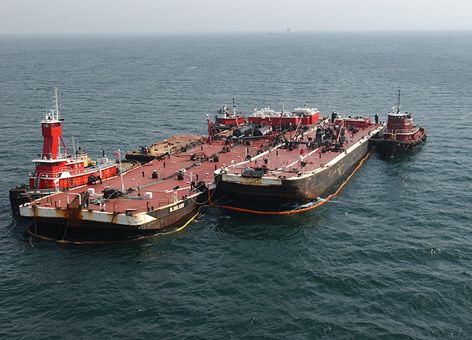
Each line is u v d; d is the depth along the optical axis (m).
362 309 56.72
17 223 82.25
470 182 101.62
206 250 72.38
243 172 86.81
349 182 103.31
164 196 82.06
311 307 57.25
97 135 144.38
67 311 56.88
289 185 84.44
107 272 65.69
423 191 96.56
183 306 57.69
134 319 55.38
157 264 67.94
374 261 68.06
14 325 54.41
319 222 82.38
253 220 83.62
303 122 132.50
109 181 90.56
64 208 73.88
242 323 54.28
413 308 56.72
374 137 127.25
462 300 58.19
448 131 146.12
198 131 150.38
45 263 68.25
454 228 78.81
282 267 66.81
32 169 109.88
